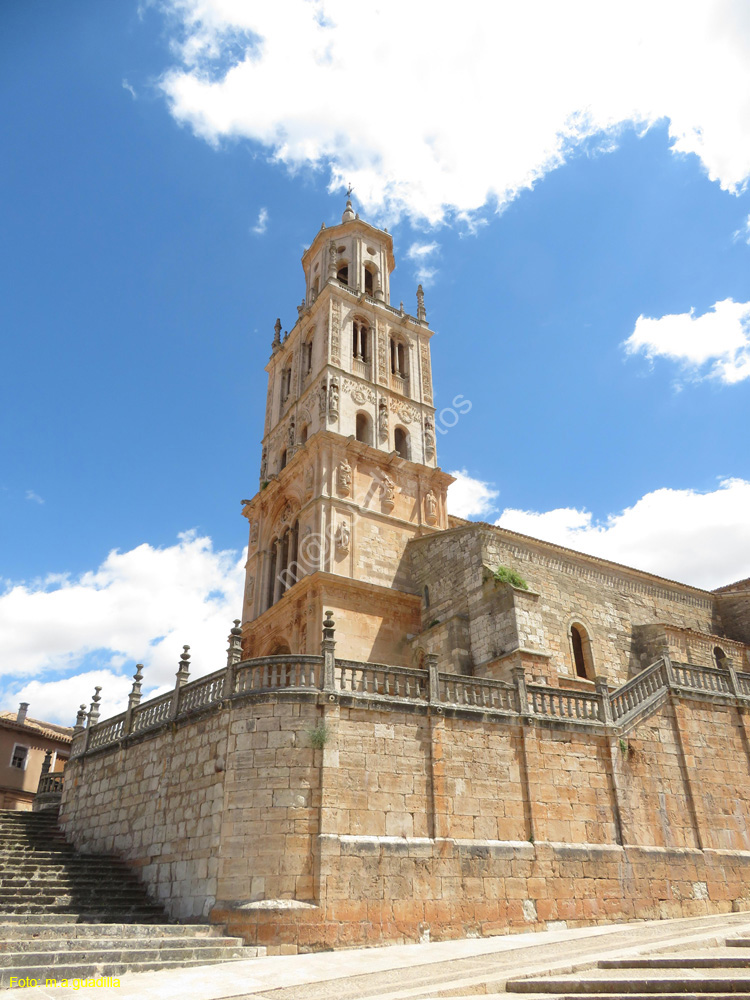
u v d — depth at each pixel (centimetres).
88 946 1617
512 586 3206
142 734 2586
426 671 2338
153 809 2370
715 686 2953
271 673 2222
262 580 4353
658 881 2367
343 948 1822
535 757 2353
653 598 4191
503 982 1276
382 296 5084
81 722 3170
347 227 5338
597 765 2459
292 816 1964
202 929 1825
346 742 2094
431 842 2064
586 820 2350
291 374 5031
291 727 2080
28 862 2348
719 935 1600
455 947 1784
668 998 1123
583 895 2216
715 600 4531
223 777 2097
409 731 2192
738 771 2780
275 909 1830
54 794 3759
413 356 4884
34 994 1264
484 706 2369
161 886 2169
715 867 2503
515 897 2109
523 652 2986
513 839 2205
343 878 1911
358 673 2406
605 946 1578
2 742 4806
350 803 2023
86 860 2403
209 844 2045
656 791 2541
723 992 1129
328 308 4628
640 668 3816
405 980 1346
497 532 3597
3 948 1539
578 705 2552
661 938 1645
